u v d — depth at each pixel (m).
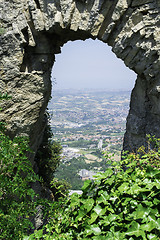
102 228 1.63
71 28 5.52
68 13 5.35
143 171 1.82
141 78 5.64
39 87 6.09
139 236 1.49
